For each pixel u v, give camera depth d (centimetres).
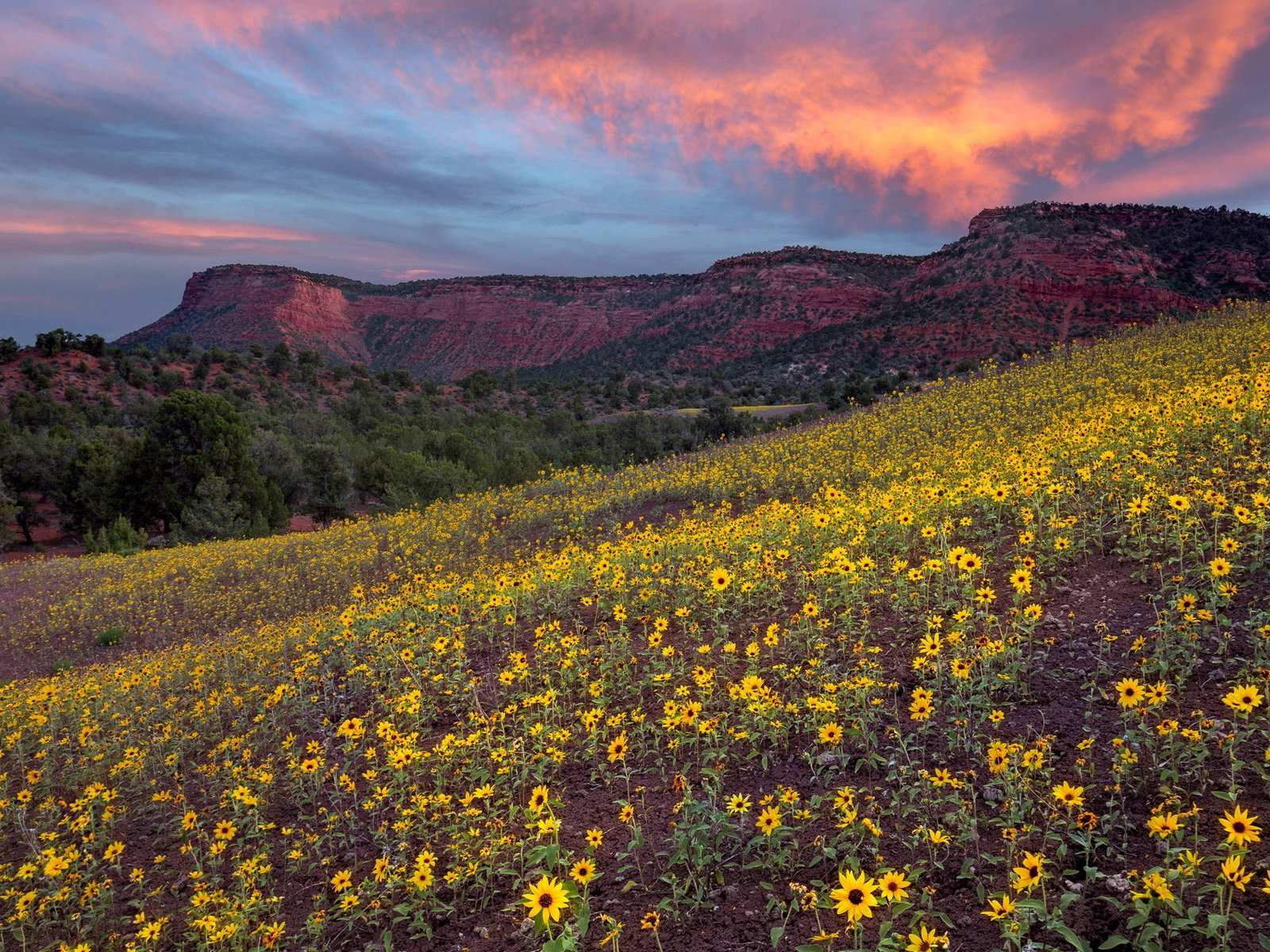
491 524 2305
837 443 2294
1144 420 1138
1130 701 400
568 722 696
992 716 477
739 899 409
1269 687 427
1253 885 328
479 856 486
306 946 471
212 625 1836
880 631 720
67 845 661
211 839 671
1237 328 2372
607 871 462
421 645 958
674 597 998
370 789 686
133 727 962
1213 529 718
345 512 5494
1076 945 310
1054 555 764
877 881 349
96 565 2875
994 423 1992
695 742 559
